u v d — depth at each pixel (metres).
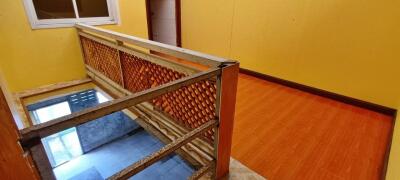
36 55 2.78
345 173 1.60
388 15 2.11
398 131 1.78
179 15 4.57
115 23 3.35
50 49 2.87
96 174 3.99
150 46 1.67
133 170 0.91
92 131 4.55
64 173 4.03
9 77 2.64
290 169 1.64
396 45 2.13
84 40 2.96
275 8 2.97
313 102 2.66
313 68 2.83
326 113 2.40
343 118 2.30
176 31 4.70
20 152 0.62
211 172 1.54
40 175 0.70
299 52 2.91
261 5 3.11
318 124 2.20
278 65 3.20
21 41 2.62
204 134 1.58
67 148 4.33
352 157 1.75
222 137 1.39
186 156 1.73
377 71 2.32
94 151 4.66
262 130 2.11
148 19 5.08
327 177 1.57
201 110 1.52
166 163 3.71
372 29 2.24
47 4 2.69
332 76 2.68
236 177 1.57
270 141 1.95
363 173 1.60
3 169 0.61
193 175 1.35
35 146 0.64
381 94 2.35
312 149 1.85
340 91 2.66
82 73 3.28
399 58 2.15
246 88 3.10
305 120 2.27
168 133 1.91
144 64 1.95
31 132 0.60
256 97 2.81
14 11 2.48
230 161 1.71
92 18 3.11
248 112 2.44
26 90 2.80
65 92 3.07
